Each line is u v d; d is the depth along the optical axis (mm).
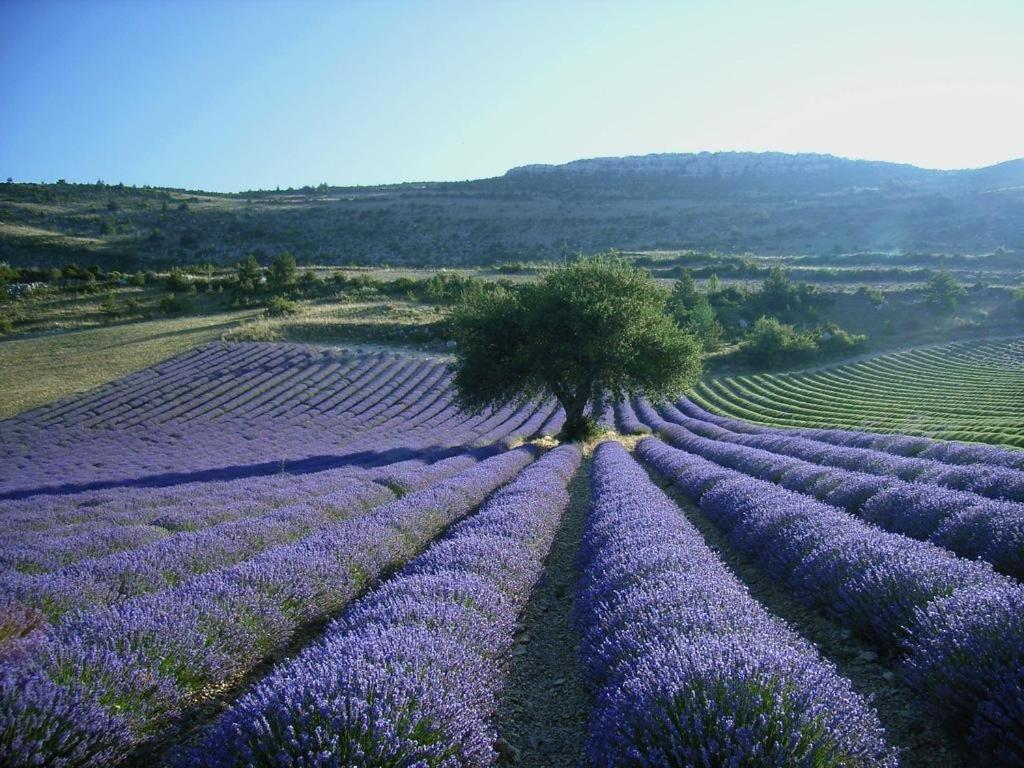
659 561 6887
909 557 6211
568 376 28562
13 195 133875
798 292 70938
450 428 36875
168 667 4812
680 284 69688
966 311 65938
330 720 3307
